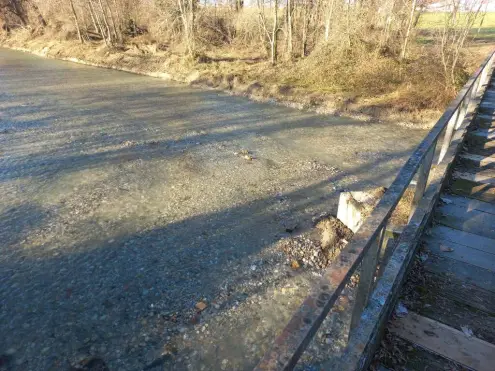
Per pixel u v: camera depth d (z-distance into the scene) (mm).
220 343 5000
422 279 3152
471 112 6441
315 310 1327
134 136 13078
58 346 4992
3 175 9938
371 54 18500
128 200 8680
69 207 8391
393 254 2912
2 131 13305
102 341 5059
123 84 22141
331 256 6637
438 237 3709
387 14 18531
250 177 9852
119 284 6078
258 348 4914
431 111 14039
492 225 3889
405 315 2799
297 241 7098
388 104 14984
